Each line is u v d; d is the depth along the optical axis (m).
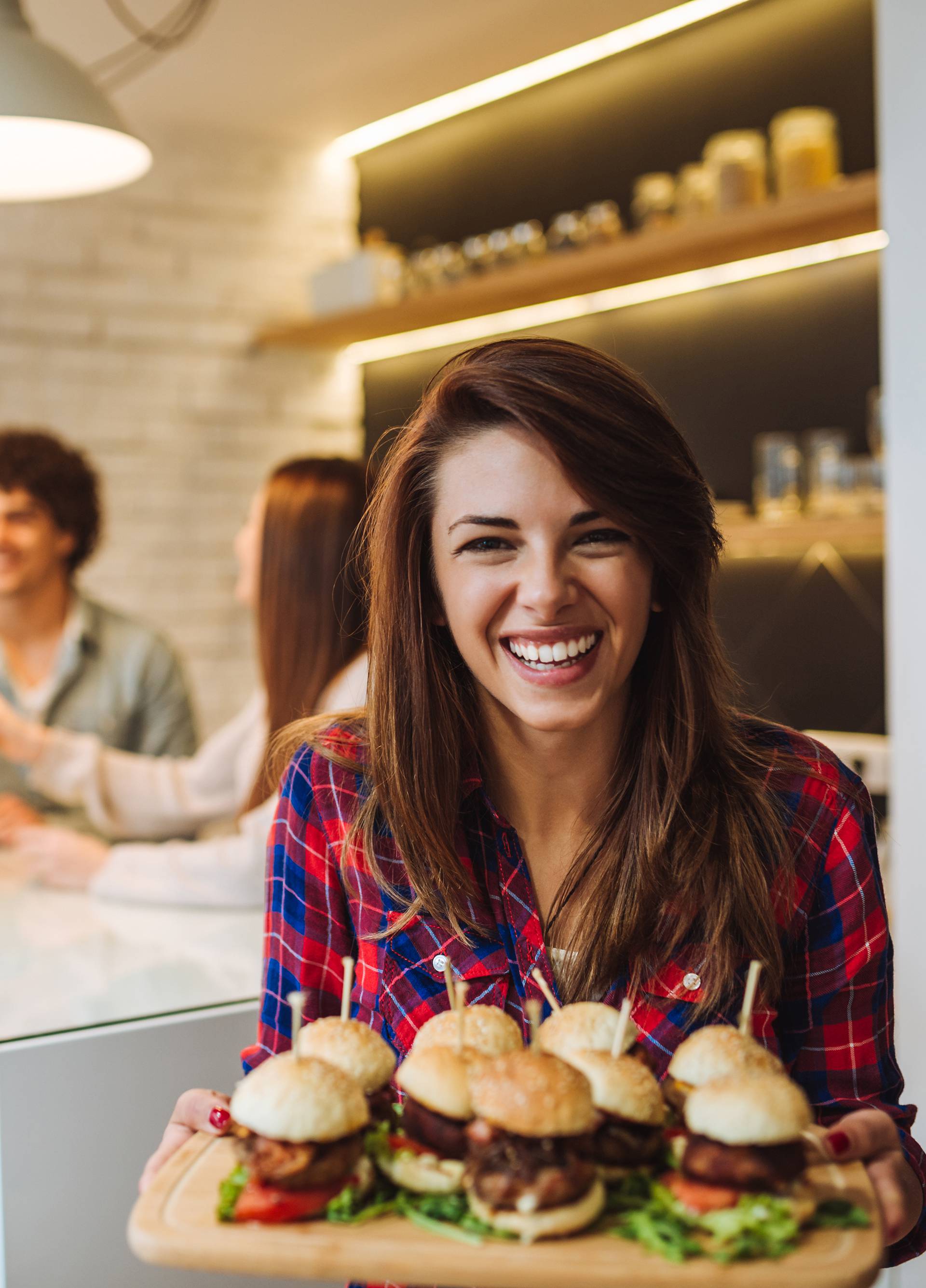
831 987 0.93
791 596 2.70
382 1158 0.70
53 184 2.00
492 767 0.97
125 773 2.51
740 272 2.69
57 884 1.75
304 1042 0.76
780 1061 0.83
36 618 2.89
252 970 1.37
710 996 0.89
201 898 1.66
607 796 0.94
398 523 0.93
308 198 3.80
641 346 2.97
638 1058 0.76
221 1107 0.82
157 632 3.09
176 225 3.60
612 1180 0.69
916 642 1.65
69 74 1.73
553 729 0.85
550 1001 0.80
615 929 0.90
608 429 0.82
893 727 1.68
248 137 3.69
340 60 3.04
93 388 3.51
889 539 1.68
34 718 2.94
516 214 3.28
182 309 3.63
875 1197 0.70
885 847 2.11
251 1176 0.67
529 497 0.82
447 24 2.78
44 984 1.31
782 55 2.55
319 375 3.87
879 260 2.43
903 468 1.65
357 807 0.98
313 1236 0.65
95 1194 1.22
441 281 3.20
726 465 2.78
